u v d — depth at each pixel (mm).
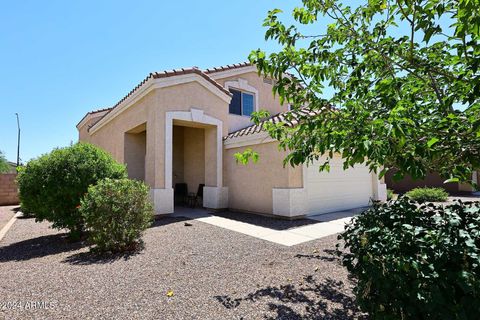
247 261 5469
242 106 14898
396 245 2412
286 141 3785
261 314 3426
